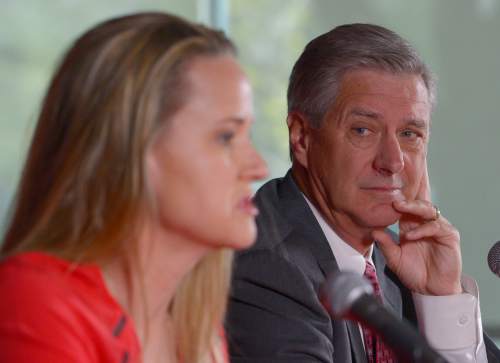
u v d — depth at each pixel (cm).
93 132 332
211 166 335
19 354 315
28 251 337
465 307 586
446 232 580
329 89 558
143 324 354
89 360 329
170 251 346
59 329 322
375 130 554
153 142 332
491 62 1476
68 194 336
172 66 333
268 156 1515
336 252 568
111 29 338
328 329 526
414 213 567
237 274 523
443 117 1478
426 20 1484
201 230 337
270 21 1530
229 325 518
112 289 347
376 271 598
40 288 326
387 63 552
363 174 555
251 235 343
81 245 335
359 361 543
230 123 338
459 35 1481
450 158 1476
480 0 1477
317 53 565
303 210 562
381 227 566
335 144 557
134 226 337
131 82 330
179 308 395
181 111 333
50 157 342
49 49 1598
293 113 580
